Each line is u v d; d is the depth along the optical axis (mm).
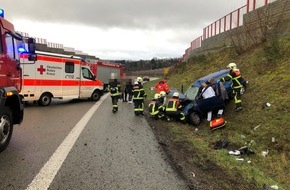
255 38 20156
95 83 20281
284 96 10836
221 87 12227
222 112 12047
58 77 17562
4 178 5328
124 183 5246
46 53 16875
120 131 9797
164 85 20250
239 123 10688
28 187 4953
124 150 7402
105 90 31922
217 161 7051
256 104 11508
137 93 13797
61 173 5648
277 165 7238
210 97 11938
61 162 6301
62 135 8922
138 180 5402
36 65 16344
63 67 17875
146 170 5949
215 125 10711
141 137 8969
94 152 7152
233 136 9742
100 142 8172
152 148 7672
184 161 6691
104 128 10234
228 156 7672
